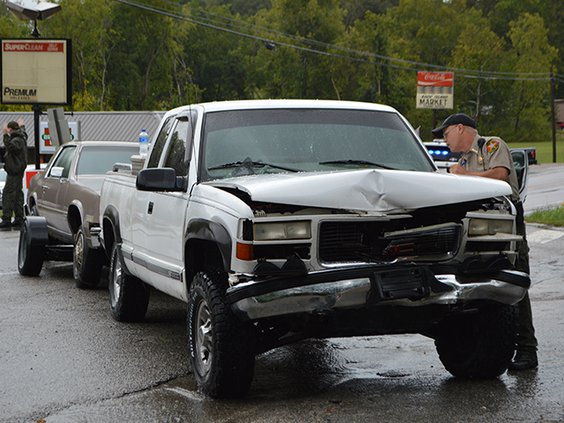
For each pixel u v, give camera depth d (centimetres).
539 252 1598
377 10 15188
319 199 632
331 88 11631
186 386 728
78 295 1205
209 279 678
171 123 867
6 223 2286
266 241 632
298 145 775
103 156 1407
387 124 812
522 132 12706
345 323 662
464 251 674
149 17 10250
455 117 762
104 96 10212
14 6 2622
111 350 864
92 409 663
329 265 640
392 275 641
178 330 961
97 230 1203
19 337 928
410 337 909
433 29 12544
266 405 660
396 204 641
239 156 763
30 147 7056
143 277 895
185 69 11456
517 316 707
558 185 4131
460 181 659
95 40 10150
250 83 12512
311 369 778
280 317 653
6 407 671
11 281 1346
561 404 648
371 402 661
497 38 12462
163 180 754
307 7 11419
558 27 14775
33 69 2669
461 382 719
